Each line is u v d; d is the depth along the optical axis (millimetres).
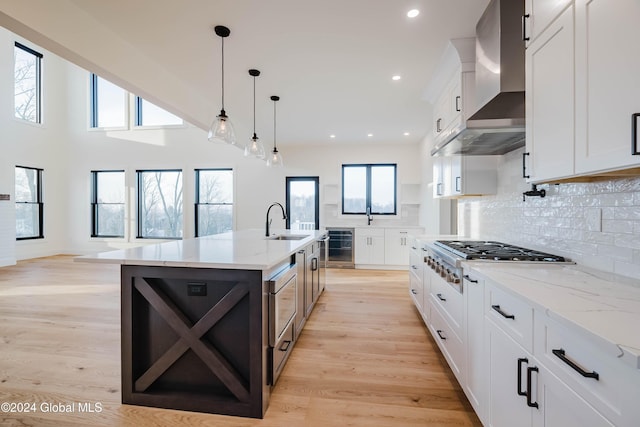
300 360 2350
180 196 6961
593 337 807
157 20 2205
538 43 1508
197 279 1802
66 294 3943
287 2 2008
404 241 5793
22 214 6418
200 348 1793
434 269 2473
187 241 2779
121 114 7059
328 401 1862
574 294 1166
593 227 1627
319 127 5062
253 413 1730
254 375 1731
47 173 6816
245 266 1688
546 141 1447
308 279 3152
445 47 2572
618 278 1409
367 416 1729
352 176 6562
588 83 1165
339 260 6027
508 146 2414
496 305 1398
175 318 1808
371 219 6430
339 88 3416
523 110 1958
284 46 2555
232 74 3068
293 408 1800
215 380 1854
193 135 6848
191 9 2082
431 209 5238
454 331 1979
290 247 2354
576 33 1228
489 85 2072
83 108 7086
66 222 7152
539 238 2115
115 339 2650
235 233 3691
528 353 1145
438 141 3293
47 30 1885
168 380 1892
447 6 2068
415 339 2734
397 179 6324
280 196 6684
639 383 697
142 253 2037
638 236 1365
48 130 6828
